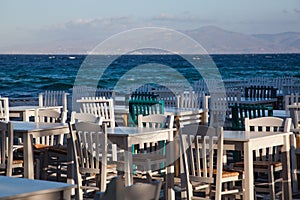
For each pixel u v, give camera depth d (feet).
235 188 22.47
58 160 26.50
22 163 24.44
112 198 11.21
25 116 37.50
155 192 11.48
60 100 44.75
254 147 21.48
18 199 12.51
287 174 22.88
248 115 28.66
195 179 20.48
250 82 64.13
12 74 163.32
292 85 52.13
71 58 238.27
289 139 23.80
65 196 13.24
